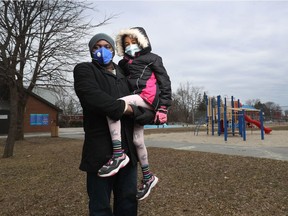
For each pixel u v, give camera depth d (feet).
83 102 7.66
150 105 8.34
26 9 38.06
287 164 22.36
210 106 67.21
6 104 96.84
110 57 8.27
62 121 159.43
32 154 36.81
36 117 105.09
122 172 8.37
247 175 19.40
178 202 14.76
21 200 16.26
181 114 241.14
